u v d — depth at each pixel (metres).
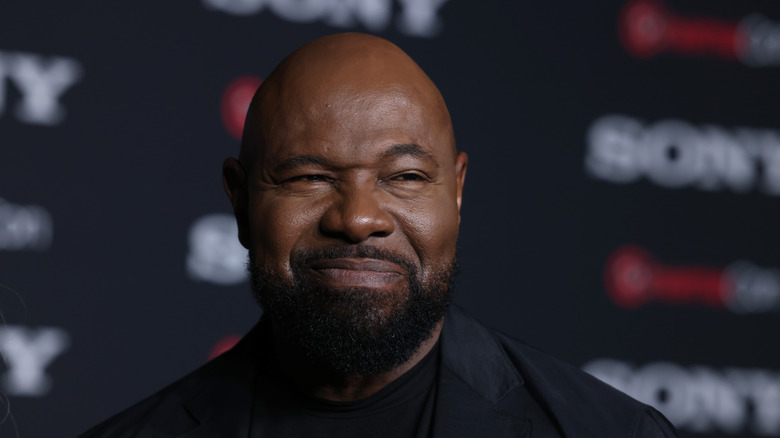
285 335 3.51
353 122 3.32
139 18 6.57
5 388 6.11
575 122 7.19
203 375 3.85
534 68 7.17
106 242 6.40
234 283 6.61
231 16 6.74
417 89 3.48
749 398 7.17
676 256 7.21
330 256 3.31
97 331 6.33
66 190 6.35
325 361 3.41
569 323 7.02
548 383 3.71
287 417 3.60
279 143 3.41
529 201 7.06
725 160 7.35
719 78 7.40
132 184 6.47
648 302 7.15
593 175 7.18
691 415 7.10
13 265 6.21
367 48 3.54
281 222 3.37
